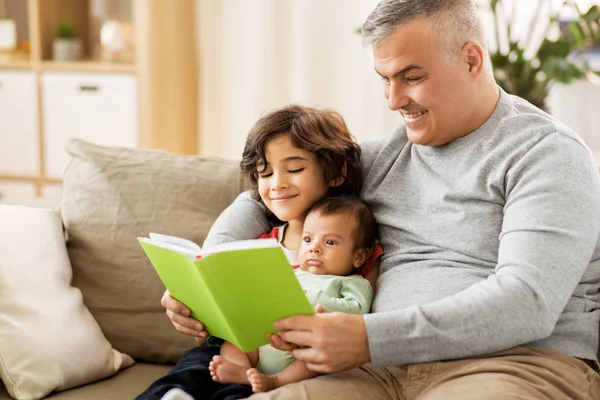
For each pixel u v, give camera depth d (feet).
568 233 4.25
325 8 11.91
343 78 12.07
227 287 4.08
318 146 5.17
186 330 4.80
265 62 12.33
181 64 12.14
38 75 11.96
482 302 4.10
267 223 5.56
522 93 9.36
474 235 4.71
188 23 12.20
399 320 4.14
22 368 4.88
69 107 11.98
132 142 11.91
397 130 5.42
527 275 4.12
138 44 11.56
